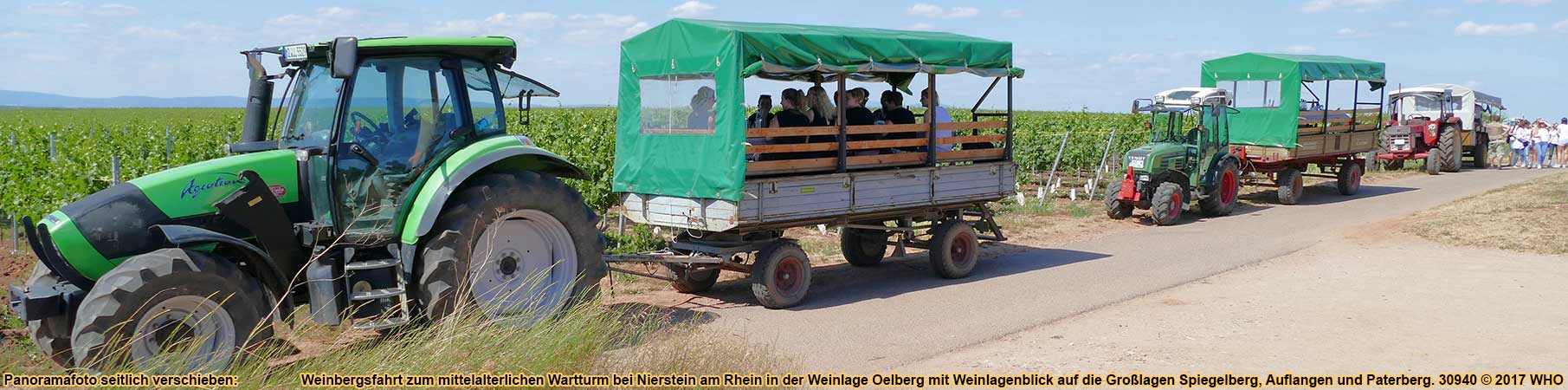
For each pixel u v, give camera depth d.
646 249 11.65
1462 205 16.17
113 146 17.48
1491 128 28.64
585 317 6.64
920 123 10.38
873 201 9.90
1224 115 16.66
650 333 7.76
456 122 7.52
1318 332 7.76
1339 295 9.35
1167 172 15.56
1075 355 7.19
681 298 9.76
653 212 9.74
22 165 13.89
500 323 6.81
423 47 7.21
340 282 6.93
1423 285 9.81
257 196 6.62
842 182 9.59
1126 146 23.88
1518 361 6.73
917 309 9.17
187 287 6.02
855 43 9.36
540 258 7.88
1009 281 10.60
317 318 6.81
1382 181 23.41
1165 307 8.95
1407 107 26.59
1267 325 8.04
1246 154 18.36
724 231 9.37
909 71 9.82
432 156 7.37
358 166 7.07
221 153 15.92
